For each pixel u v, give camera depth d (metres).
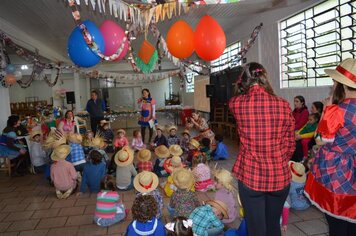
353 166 1.43
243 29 6.84
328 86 4.05
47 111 10.09
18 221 2.93
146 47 4.45
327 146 1.50
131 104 14.62
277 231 1.51
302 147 3.80
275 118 1.39
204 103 9.43
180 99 15.38
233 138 7.12
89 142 4.61
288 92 5.07
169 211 2.64
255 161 1.43
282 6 4.94
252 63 1.55
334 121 1.38
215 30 3.70
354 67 1.43
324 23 4.14
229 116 7.53
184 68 7.45
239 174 1.51
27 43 7.13
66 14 5.43
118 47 3.39
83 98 17.14
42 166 4.83
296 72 4.91
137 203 1.75
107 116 10.66
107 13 5.11
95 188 3.69
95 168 3.65
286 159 1.47
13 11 5.18
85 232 2.63
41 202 3.44
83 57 3.17
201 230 2.09
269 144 1.40
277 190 1.42
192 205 2.45
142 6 2.90
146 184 2.64
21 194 3.77
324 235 2.37
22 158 4.71
